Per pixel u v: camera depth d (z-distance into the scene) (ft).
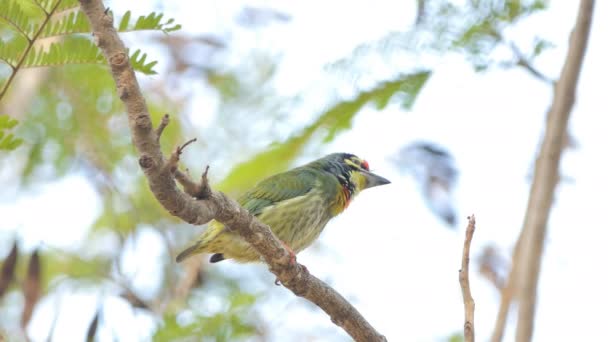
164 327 34.50
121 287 42.42
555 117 28.14
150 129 20.30
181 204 21.81
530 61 30.32
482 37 30.19
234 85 47.52
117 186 48.32
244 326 36.32
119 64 19.92
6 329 39.58
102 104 45.03
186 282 40.16
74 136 45.93
